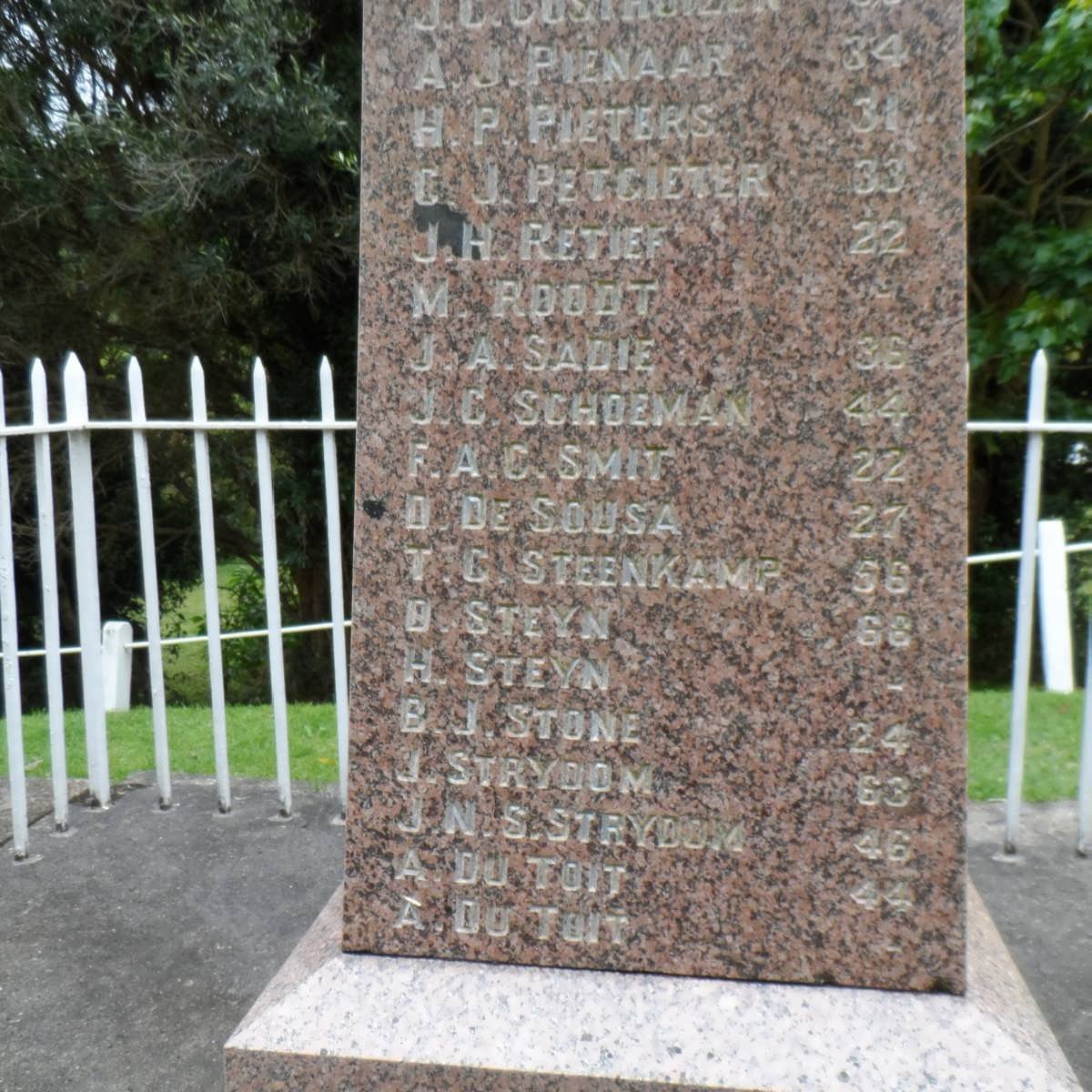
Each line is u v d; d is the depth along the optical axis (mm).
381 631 1956
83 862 3295
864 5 1722
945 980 1855
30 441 8766
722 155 1781
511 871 1956
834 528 1828
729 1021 1815
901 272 1763
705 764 1895
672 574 1875
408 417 1907
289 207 7910
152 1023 2453
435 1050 1789
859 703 1852
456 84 1825
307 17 7715
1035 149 7227
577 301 1842
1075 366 7680
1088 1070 2238
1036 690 5504
